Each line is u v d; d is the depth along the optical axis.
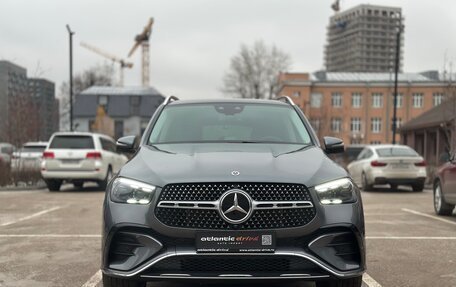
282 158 4.57
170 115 5.88
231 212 3.94
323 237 4.01
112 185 4.37
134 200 4.13
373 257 6.54
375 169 16.75
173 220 3.99
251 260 3.95
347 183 4.30
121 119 77.25
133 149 5.70
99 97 77.94
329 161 4.68
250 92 71.62
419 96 73.50
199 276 3.92
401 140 46.75
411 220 9.83
